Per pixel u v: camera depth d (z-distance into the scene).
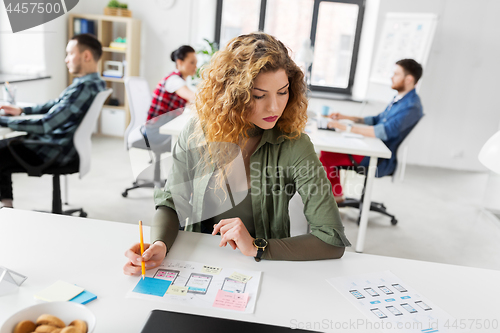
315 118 3.53
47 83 4.54
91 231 1.20
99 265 1.03
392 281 1.06
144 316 0.85
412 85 3.10
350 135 2.95
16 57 4.37
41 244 1.11
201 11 5.04
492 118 4.87
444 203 3.81
